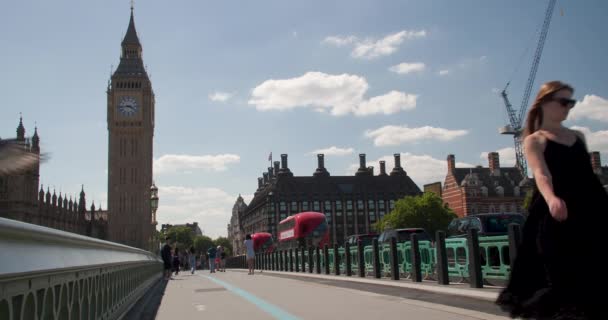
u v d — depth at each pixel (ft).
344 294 48.60
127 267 38.68
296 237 147.84
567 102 15.56
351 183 513.45
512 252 36.68
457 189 377.91
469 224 64.39
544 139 15.40
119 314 33.12
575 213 14.52
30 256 12.60
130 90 461.37
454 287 43.45
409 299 40.50
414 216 333.21
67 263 16.26
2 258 10.59
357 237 98.02
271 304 42.06
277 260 125.39
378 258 63.82
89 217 500.33
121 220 444.55
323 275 80.53
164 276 102.73
